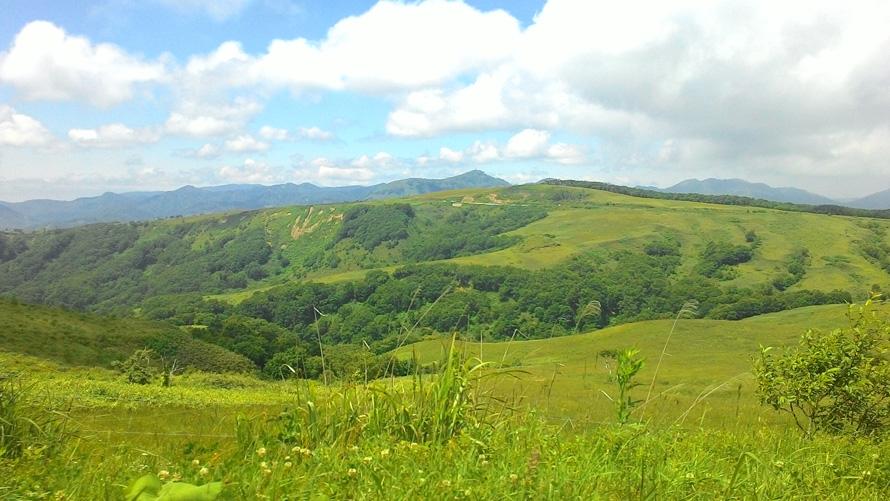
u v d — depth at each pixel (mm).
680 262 144250
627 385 4949
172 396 20766
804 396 8648
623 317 87188
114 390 20016
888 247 144750
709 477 4293
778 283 123062
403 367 5914
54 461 4184
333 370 5871
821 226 163250
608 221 184625
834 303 95562
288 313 92125
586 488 3617
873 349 8648
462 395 5359
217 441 5090
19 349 45188
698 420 6910
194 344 55250
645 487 3861
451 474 3730
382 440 4496
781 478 4531
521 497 3275
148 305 142875
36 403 5688
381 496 3236
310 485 3385
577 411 6129
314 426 4840
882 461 5875
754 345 53500
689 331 59375
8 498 3229
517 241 179375
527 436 4832
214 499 2420
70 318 58688
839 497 4555
